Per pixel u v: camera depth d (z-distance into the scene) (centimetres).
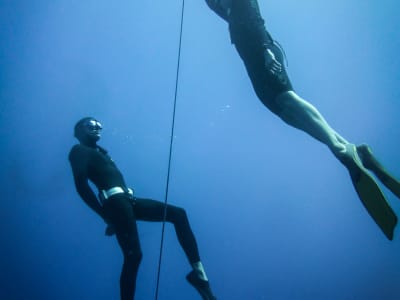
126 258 271
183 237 276
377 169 205
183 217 283
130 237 275
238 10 218
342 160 197
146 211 291
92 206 285
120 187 295
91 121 317
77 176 285
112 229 299
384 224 186
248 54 213
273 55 206
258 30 212
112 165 312
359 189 193
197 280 263
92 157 301
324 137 202
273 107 214
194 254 271
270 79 206
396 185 199
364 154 208
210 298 259
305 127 208
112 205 285
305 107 204
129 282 264
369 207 190
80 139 319
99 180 298
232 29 221
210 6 230
